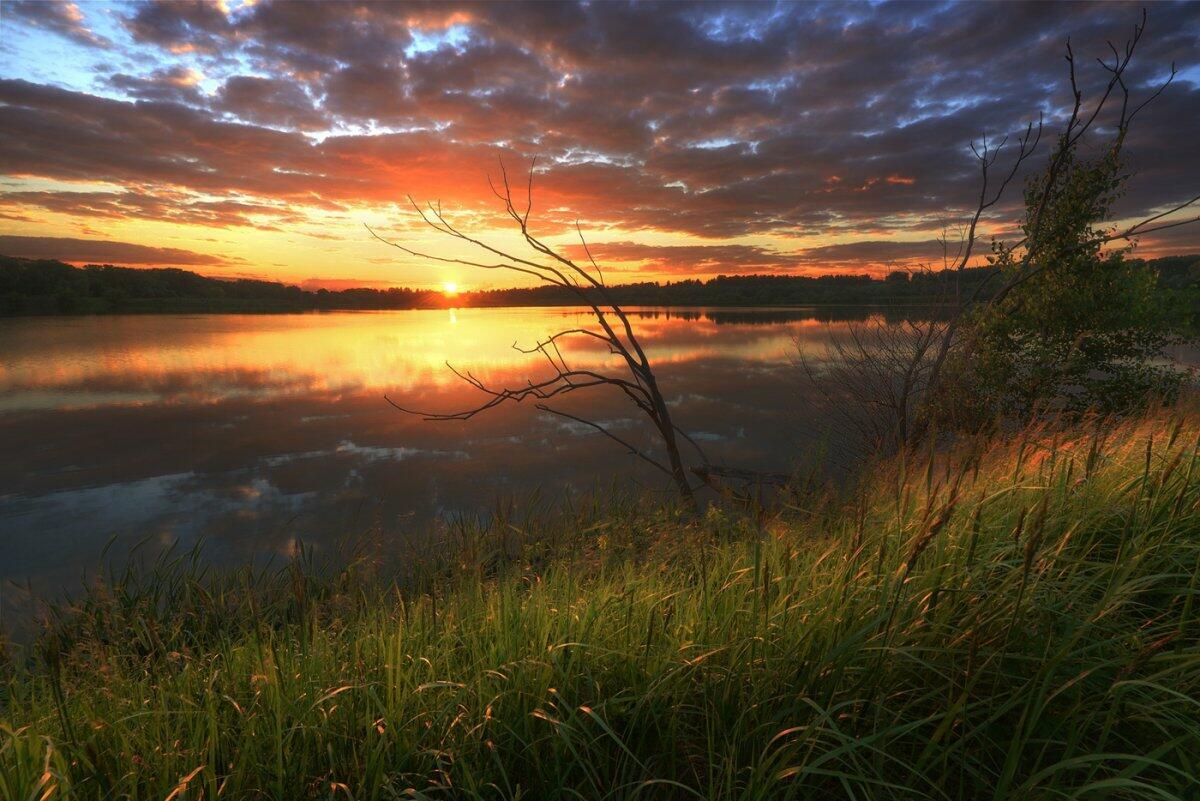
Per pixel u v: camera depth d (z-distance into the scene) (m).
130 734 2.45
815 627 2.32
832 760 2.09
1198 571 2.23
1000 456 3.71
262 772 2.24
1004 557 2.63
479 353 60.56
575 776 2.29
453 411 30.62
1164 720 1.86
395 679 2.60
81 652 3.19
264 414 30.86
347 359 56.94
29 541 13.07
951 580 2.36
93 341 81.06
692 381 36.78
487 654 2.75
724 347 58.25
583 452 20.53
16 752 2.11
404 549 5.29
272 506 15.44
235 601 4.54
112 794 2.12
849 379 10.08
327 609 3.89
